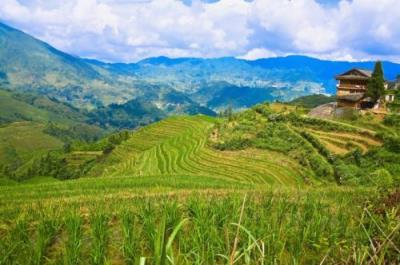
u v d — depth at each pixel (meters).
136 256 10.88
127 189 32.25
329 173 64.75
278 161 77.19
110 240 13.16
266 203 16.17
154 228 12.20
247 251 5.57
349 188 23.52
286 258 10.72
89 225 15.37
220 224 12.98
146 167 95.69
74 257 10.84
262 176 70.94
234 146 90.88
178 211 14.43
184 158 94.75
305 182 65.25
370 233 10.16
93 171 142.38
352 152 67.31
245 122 106.19
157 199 21.47
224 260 9.92
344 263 8.92
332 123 86.19
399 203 12.68
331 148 74.62
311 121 90.75
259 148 86.69
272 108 115.25
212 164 84.12
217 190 23.91
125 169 101.75
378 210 12.91
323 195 19.97
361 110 99.06
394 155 61.16
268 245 9.95
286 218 14.27
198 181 41.56
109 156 150.25
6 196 30.34
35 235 14.50
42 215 15.43
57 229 13.90
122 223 13.47
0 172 173.75
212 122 146.88
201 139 109.88
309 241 11.41
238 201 15.53
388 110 97.12
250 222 12.76
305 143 79.00
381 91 102.12
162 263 4.53
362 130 79.62
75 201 23.72
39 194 30.91
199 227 11.70
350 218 13.36
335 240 10.65
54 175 165.62
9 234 13.65
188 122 155.50
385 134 73.62
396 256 8.72
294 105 121.06
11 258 11.52
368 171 58.97
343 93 116.62
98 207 17.09
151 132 154.38
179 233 11.67
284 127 91.62
